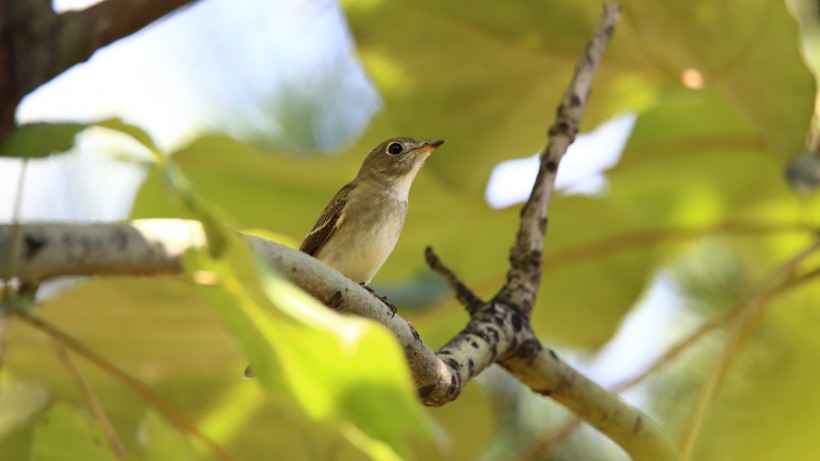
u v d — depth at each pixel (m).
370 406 3.35
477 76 11.02
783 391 10.99
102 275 4.10
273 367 3.59
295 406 3.64
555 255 11.38
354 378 3.32
